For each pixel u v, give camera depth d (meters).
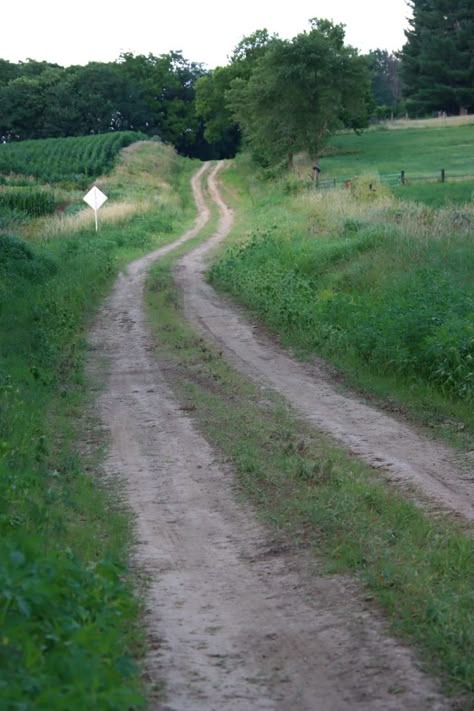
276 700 5.04
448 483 9.91
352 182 45.47
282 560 7.57
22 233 42.28
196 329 21.53
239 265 29.72
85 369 17.36
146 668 5.47
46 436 11.88
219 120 114.56
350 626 6.07
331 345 18.11
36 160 84.56
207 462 11.00
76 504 8.93
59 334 20.16
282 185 58.16
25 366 16.30
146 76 131.25
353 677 5.31
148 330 21.53
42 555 5.83
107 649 4.59
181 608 6.55
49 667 4.21
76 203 55.03
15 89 117.25
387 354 15.84
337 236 30.14
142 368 17.38
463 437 12.04
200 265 33.69
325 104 68.25
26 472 9.41
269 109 69.25
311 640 5.89
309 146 70.12
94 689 4.01
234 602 6.67
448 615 6.00
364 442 11.87
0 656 4.20
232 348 19.23
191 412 13.76
